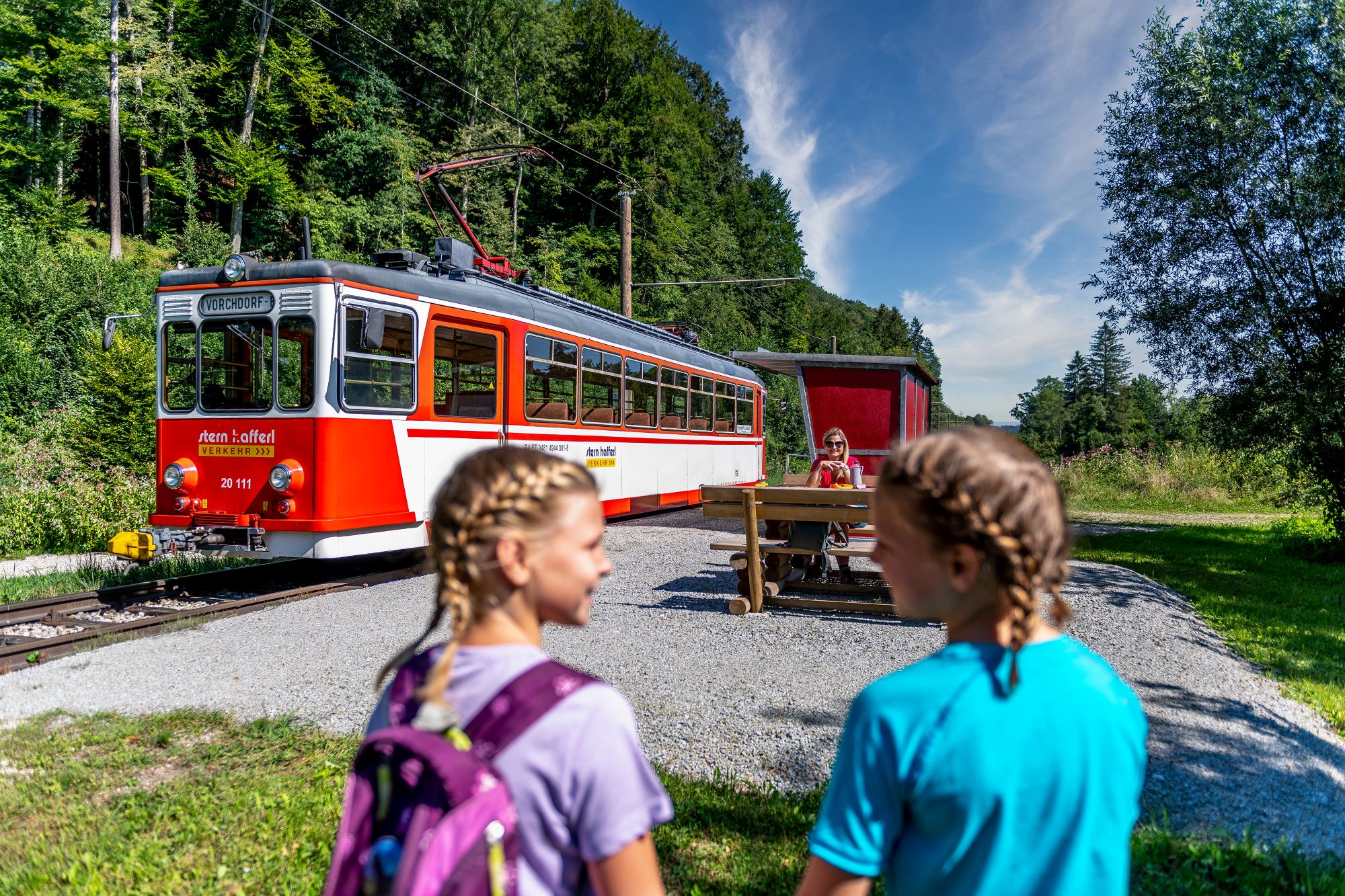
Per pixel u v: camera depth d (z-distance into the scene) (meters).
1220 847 3.26
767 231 67.81
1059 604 1.30
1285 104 11.26
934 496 1.21
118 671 5.58
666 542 11.77
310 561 10.25
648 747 4.29
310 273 8.12
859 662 5.75
